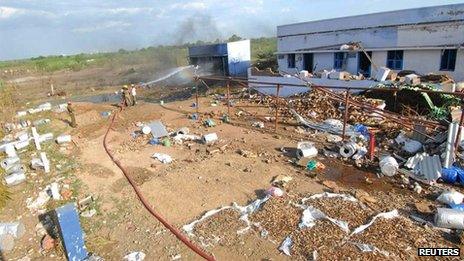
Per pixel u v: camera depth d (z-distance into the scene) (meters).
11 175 11.41
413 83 17.66
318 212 8.39
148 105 23.42
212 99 24.17
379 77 19.52
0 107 21.88
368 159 11.66
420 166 10.41
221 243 7.74
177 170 11.77
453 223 7.58
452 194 8.70
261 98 22.12
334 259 6.87
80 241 7.54
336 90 20.50
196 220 8.70
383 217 8.18
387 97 17.05
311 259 6.95
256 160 12.27
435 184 9.77
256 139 14.62
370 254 6.93
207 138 14.50
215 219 8.62
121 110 21.95
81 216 9.23
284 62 30.30
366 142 12.99
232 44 35.78
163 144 14.55
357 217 8.26
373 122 14.95
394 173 10.42
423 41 20.56
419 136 12.29
